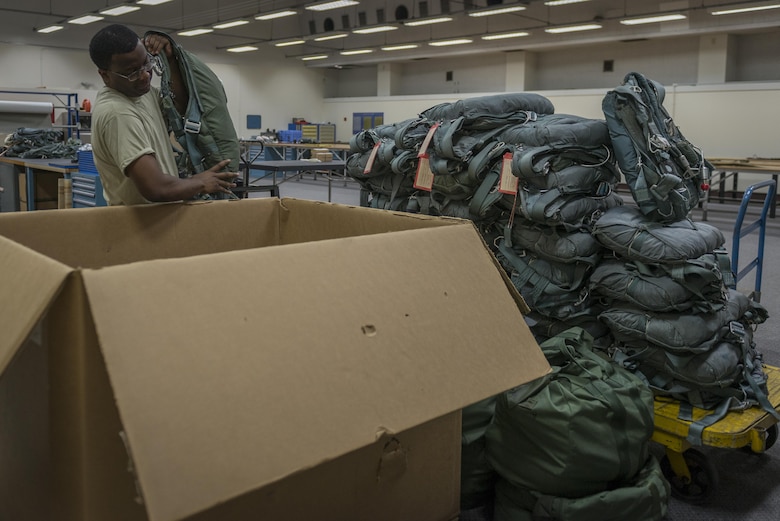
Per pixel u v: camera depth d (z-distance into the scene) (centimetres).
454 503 120
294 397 70
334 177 1212
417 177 254
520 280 229
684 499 194
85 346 68
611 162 223
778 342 333
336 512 98
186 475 60
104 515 75
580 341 186
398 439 105
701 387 195
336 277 83
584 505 157
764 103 1077
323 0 1155
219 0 1612
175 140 209
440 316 90
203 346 68
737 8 1009
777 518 185
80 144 582
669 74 1266
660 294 194
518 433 166
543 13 1327
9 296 73
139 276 69
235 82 1708
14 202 521
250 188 388
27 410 82
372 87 1830
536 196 216
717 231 209
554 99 1334
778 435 233
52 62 1445
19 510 90
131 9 1243
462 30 1452
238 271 76
